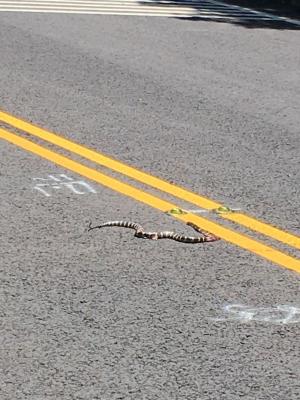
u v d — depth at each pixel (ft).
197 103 44.75
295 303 23.86
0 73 48.75
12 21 64.85
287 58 56.70
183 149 37.09
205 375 20.35
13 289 24.11
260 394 19.67
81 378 20.06
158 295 24.06
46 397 19.29
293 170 35.04
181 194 31.86
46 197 30.96
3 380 19.88
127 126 40.09
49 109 42.27
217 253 26.89
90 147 36.83
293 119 42.70
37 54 53.93
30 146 36.63
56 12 69.67
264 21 70.38
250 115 42.98
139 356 21.03
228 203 31.17
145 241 27.50
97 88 46.60
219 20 69.62
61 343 21.48
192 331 22.26
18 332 21.91
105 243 27.25
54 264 25.68
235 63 54.49
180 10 73.51
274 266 26.13
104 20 67.05
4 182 32.24
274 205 31.12
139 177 33.45
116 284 24.58
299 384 20.12
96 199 30.99
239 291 24.44
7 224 28.45
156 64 53.06
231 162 35.65
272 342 21.85
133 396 19.42
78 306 23.30
